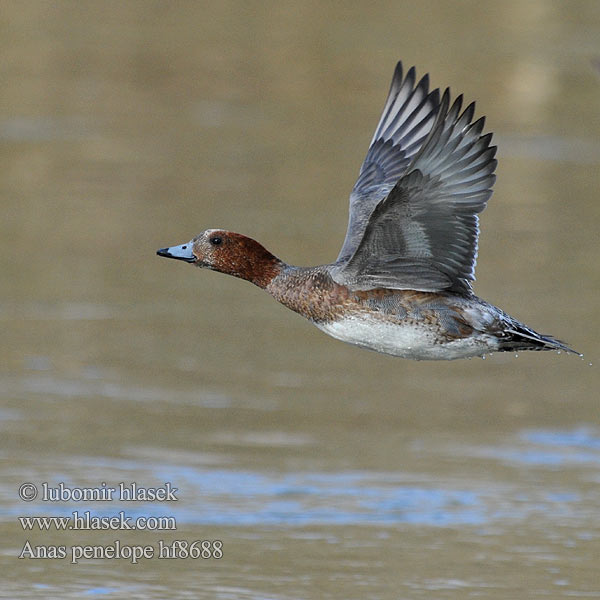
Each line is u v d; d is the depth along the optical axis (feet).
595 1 98.84
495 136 74.64
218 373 48.60
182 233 60.23
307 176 68.08
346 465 42.22
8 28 87.10
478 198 28.78
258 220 61.67
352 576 35.99
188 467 41.63
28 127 72.64
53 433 43.45
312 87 81.05
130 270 57.26
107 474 41.04
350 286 30.91
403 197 28.40
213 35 88.38
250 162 69.67
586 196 67.05
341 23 92.27
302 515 39.11
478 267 58.18
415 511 39.63
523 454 43.45
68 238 59.67
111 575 36.01
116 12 92.27
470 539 38.19
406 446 43.78
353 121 76.38
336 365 50.03
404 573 36.19
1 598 34.42
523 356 51.85
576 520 39.34
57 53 83.46
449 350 30.83
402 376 49.49
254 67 83.56
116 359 49.29
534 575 36.22
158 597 34.63
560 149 73.46
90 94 78.07
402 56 85.61
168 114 76.07
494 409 46.75
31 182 65.41
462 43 88.99
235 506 39.60
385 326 30.81
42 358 48.98
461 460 42.91
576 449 43.91
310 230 60.70
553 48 88.84
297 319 54.19
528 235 61.82
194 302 55.01
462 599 34.88
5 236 59.21
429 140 27.43
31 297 53.93
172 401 46.19
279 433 44.24
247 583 35.60
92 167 67.77
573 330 52.24
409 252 29.76
